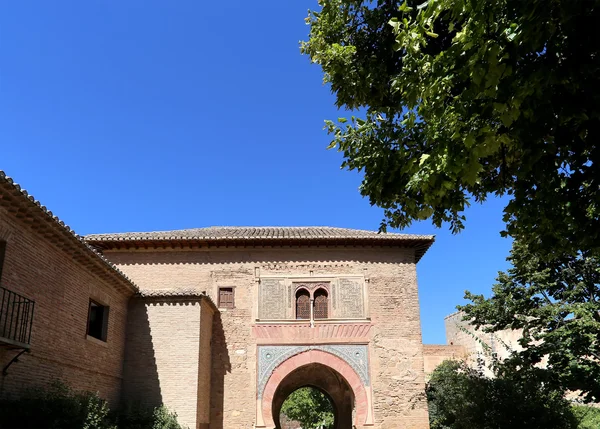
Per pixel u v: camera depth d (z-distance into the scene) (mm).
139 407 15039
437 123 6570
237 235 19797
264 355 18594
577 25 5055
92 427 11000
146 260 19594
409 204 7742
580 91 5332
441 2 5738
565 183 6250
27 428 9633
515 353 17203
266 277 19469
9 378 9797
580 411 20766
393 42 9039
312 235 19734
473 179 5906
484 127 5773
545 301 16750
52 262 11727
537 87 5121
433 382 23484
